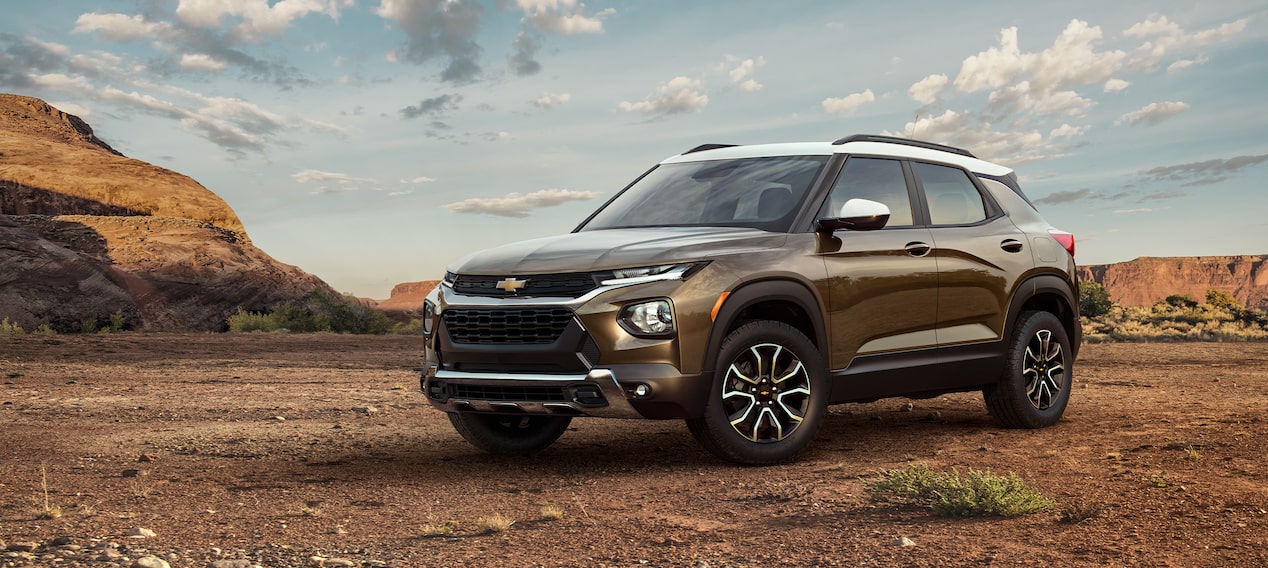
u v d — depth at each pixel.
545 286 5.27
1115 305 51.31
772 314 5.70
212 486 5.09
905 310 6.08
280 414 8.48
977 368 6.50
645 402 5.05
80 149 55.66
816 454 5.89
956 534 3.71
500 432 6.18
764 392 5.48
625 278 5.14
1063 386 7.04
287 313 34.59
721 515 4.23
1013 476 4.30
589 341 5.09
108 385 11.20
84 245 39.41
